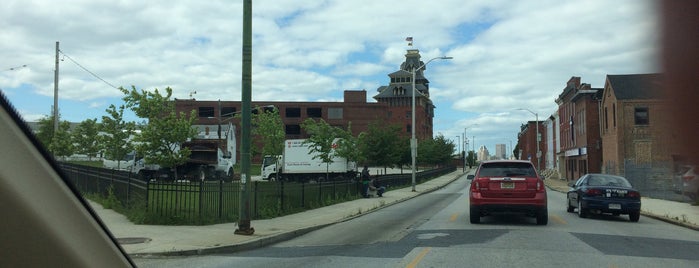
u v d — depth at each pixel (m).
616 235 12.10
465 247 10.05
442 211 18.84
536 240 10.98
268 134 37.78
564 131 57.91
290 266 8.36
